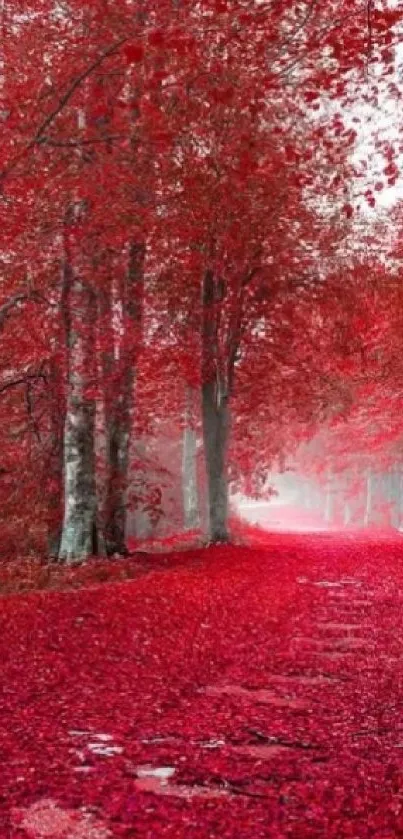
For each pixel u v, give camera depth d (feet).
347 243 103.24
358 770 25.04
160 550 105.29
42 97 54.03
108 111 57.31
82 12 56.80
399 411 138.92
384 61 47.03
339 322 105.50
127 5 51.34
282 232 94.84
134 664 40.19
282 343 109.29
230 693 35.42
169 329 99.09
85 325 74.33
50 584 66.64
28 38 58.08
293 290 104.68
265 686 36.70
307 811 21.63
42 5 58.65
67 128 58.08
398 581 74.33
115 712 31.63
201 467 171.83
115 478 86.53
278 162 83.35
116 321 83.46
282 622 53.21
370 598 63.93
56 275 72.74
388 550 105.19
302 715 31.73
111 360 81.82
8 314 72.84
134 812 21.22
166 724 30.09
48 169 60.54
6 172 48.57
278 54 51.08
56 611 51.98
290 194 89.92
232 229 86.94
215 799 22.41
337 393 116.88
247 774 24.50
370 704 33.40
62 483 84.17
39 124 55.47
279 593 64.95
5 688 34.76
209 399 103.65
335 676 38.70
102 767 24.76
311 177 92.43
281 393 119.03
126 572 72.84
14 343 74.28
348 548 109.81
